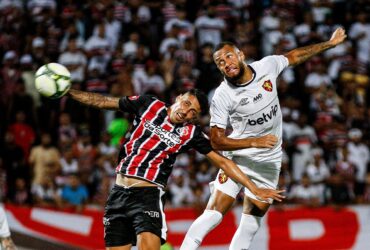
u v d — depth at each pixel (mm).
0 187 22031
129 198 11945
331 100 26703
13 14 28422
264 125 12688
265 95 12492
